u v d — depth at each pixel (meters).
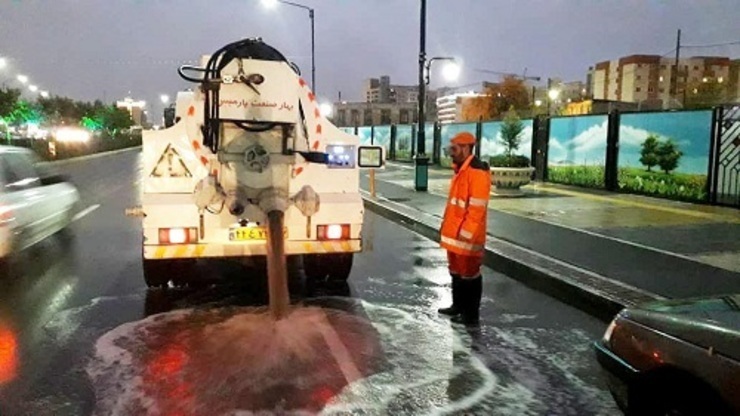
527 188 18.75
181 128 6.23
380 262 9.30
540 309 6.84
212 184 6.16
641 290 6.89
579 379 4.85
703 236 10.30
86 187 22.19
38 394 4.48
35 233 9.11
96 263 8.95
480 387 4.68
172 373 4.85
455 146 6.33
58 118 70.75
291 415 4.16
